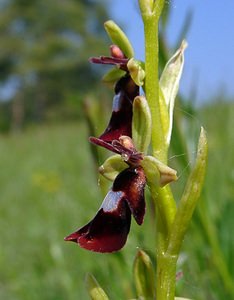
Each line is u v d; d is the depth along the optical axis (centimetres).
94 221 6
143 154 6
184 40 7
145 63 6
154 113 6
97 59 6
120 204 6
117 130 7
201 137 6
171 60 7
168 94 7
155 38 6
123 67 6
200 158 6
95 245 6
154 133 6
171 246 6
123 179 6
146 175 6
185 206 6
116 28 7
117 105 7
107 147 6
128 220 6
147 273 7
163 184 6
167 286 6
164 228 6
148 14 6
